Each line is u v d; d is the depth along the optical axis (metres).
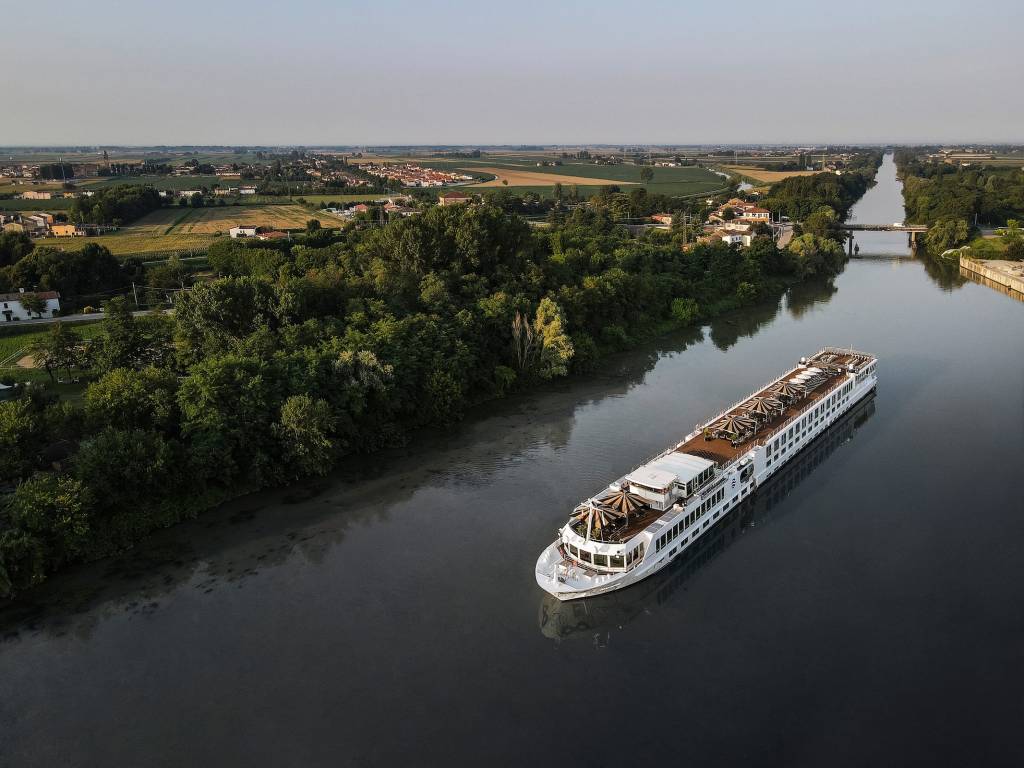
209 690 68.31
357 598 81.62
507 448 119.75
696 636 74.69
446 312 148.00
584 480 107.69
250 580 85.44
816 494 102.12
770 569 85.56
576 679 68.94
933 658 69.94
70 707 66.81
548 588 80.00
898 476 105.94
